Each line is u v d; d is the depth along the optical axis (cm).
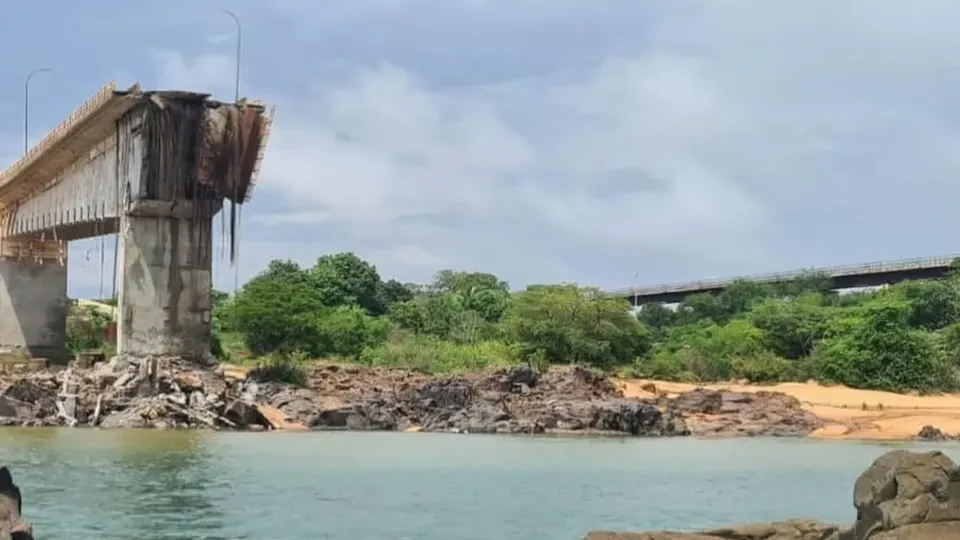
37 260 10269
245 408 6475
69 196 8556
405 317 11769
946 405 8544
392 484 4009
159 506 3350
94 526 2980
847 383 9769
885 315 10125
